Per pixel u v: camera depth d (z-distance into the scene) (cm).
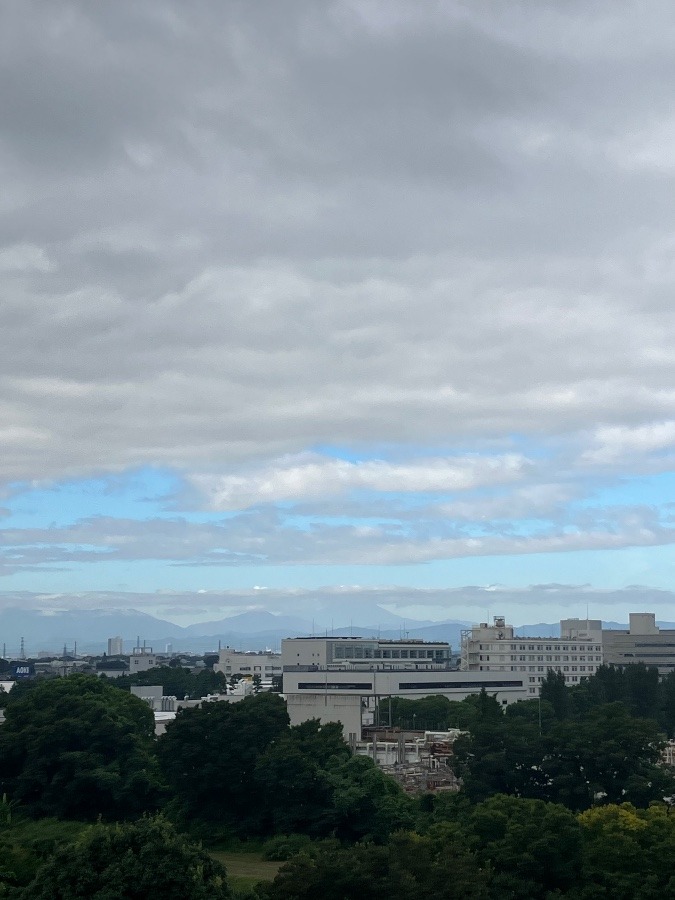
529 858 9388
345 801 12888
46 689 16625
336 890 8138
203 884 7244
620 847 9825
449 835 9981
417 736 19162
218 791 13912
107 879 7094
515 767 14038
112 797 13812
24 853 9031
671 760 17238
